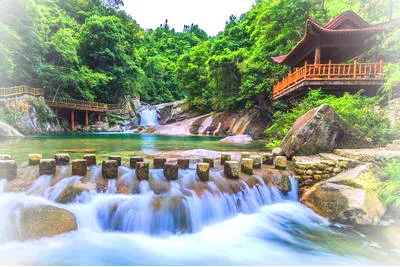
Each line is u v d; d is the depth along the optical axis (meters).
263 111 29.58
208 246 5.72
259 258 5.35
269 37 25.06
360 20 15.21
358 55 18.47
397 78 8.32
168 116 43.66
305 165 7.91
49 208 5.39
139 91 50.34
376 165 7.35
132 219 5.89
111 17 40.72
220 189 6.85
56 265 4.79
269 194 7.50
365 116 10.63
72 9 44.59
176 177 6.90
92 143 16.28
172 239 5.88
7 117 23.03
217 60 30.55
